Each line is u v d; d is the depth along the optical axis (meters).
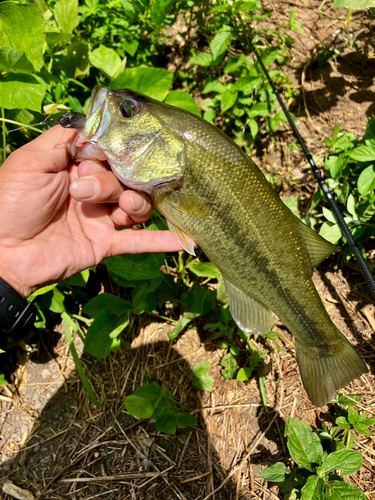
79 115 0.30
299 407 0.43
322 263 0.52
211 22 0.60
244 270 0.33
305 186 0.55
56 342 0.50
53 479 0.42
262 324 0.35
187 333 0.49
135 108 0.31
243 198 0.31
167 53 0.64
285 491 0.36
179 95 0.42
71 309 0.51
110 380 0.47
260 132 0.58
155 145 0.31
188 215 0.33
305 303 0.34
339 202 0.49
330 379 0.35
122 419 0.45
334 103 0.58
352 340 0.47
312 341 0.35
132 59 0.59
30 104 0.38
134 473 0.42
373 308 0.48
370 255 0.50
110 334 0.42
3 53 0.36
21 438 0.45
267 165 0.57
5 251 0.33
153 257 0.42
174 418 0.42
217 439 0.43
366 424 0.38
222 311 0.46
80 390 0.47
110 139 0.31
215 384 0.46
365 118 0.57
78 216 0.37
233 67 0.53
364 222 0.47
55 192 0.33
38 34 0.38
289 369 0.46
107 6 0.57
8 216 0.32
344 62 0.60
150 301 0.47
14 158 0.32
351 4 0.46
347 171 0.49
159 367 0.47
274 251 0.33
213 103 0.55
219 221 0.32
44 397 0.47
